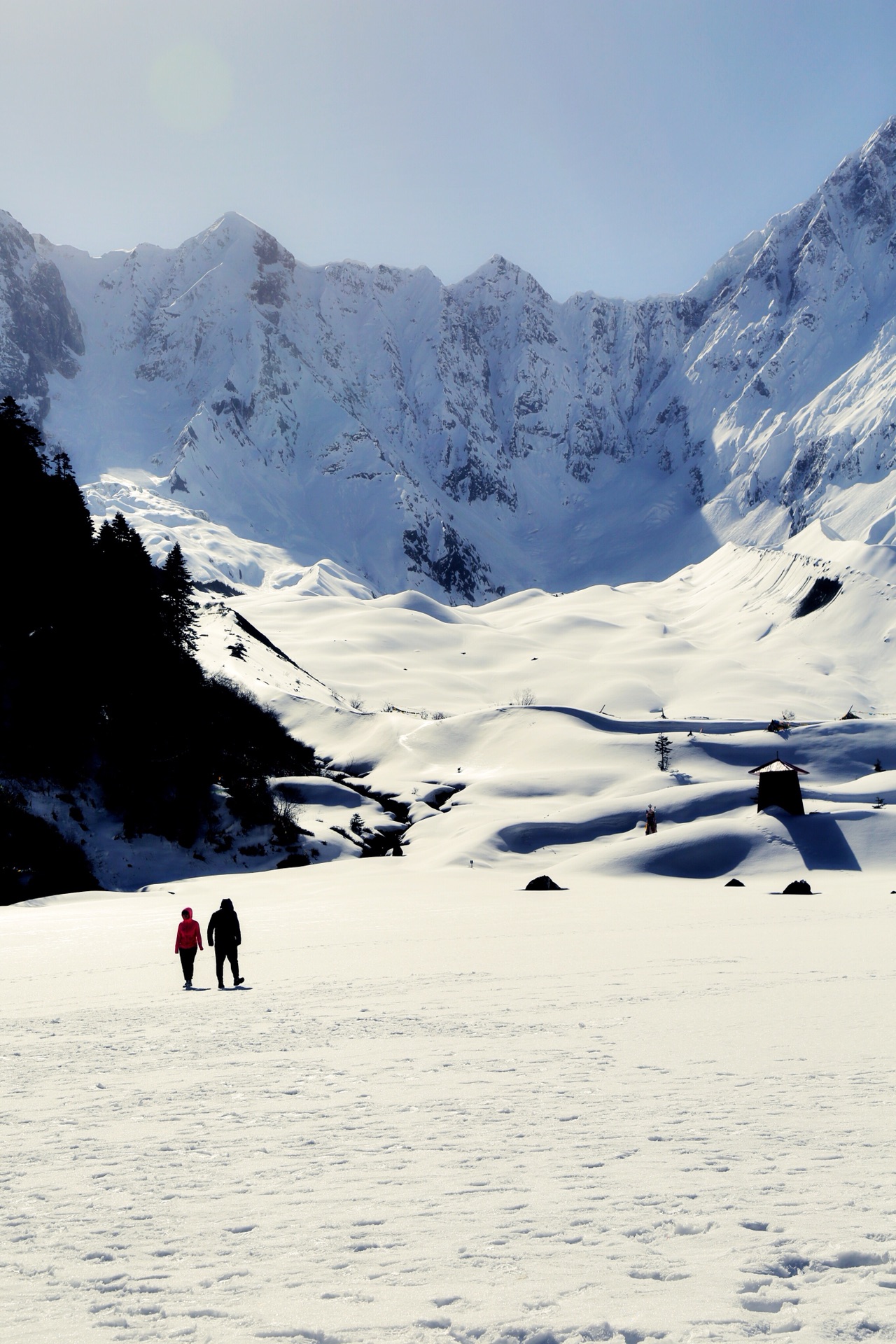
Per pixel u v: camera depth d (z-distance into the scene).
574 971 23.69
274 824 113.19
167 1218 7.18
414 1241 6.40
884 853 90.50
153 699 115.12
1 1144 9.73
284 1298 5.51
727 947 28.88
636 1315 4.96
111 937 42.84
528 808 143.88
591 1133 9.09
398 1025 16.48
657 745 180.50
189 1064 13.79
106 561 114.19
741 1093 10.52
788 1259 5.73
